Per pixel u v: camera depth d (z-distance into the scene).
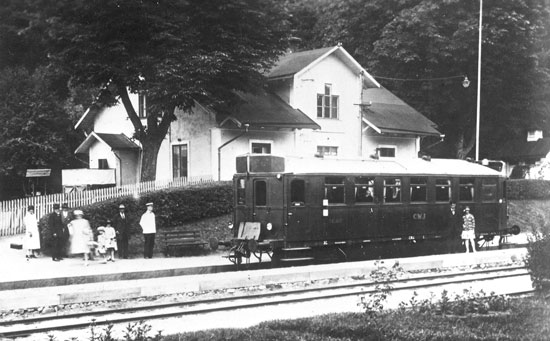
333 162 23.39
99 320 12.89
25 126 40.75
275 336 10.59
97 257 24.53
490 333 10.55
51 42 28.27
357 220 23.53
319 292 16.52
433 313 12.48
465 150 53.12
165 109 29.05
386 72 49.38
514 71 47.88
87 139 40.66
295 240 21.86
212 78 28.94
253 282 17.55
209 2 29.14
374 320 11.60
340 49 37.81
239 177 23.14
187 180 32.16
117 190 29.66
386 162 25.20
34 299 14.73
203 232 27.77
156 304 14.81
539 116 51.06
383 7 49.88
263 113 34.22
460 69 47.91
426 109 49.25
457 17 47.00
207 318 13.29
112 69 27.75
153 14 27.92
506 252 25.27
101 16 27.34
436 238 26.28
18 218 30.69
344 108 38.69
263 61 31.41
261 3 30.61
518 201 42.91
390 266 20.44
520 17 45.28
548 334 10.48
